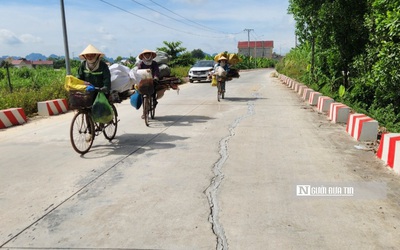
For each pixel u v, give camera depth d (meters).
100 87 6.56
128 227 3.53
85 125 6.49
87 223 3.64
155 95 9.73
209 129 8.32
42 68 47.28
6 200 4.29
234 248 3.09
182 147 6.64
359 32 13.32
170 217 3.72
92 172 5.27
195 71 26.03
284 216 3.70
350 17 13.38
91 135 6.48
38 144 7.20
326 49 15.59
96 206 4.05
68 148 6.80
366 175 4.96
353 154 6.09
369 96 13.34
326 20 13.87
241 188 4.51
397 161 5.07
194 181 4.80
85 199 4.27
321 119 9.66
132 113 11.17
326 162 5.61
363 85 12.96
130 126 8.84
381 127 9.26
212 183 4.71
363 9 13.20
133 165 5.58
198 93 17.47
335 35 13.97
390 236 3.27
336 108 9.11
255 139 7.24
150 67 9.24
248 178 4.88
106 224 3.61
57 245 3.22
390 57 8.86
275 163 5.57
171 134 7.83
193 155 6.09
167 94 17.11
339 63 14.88
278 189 4.46
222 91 14.50
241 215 3.74
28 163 5.83
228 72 14.30
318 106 11.48
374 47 11.88
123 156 6.09
